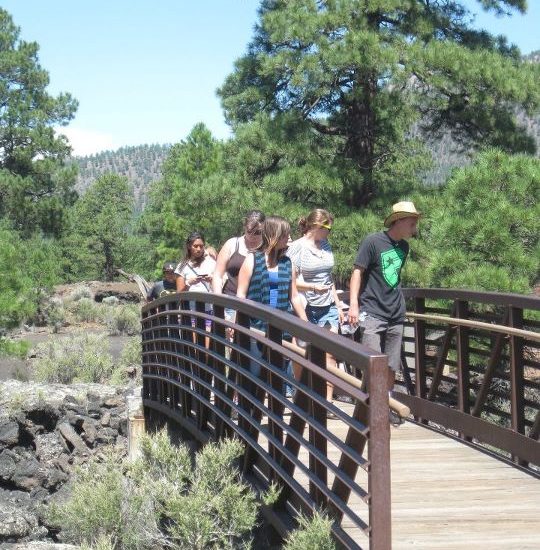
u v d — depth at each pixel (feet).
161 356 34.99
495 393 25.30
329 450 23.66
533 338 21.21
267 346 19.74
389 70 66.80
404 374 30.42
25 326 124.16
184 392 29.89
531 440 21.56
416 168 80.74
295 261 27.09
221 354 24.77
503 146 71.67
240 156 70.03
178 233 157.99
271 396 19.76
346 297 33.99
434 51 67.72
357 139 77.61
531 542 16.25
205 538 19.21
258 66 75.72
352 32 66.59
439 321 26.81
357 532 17.22
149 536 21.30
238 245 26.50
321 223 27.02
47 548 21.53
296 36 67.87
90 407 43.24
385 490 13.62
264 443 23.56
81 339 79.77
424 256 60.08
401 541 16.37
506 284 42.88
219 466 20.77
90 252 280.31
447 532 16.89
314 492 17.06
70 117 163.63
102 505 22.02
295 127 71.56
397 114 73.36
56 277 120.98
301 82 67.62
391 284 24.76
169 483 21.74
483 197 46.47
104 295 177.17
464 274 43.34
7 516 28.71
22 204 152.05
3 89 154.92
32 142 155.33
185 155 164.35
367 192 74.23
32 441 41.14
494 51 72.28
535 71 71.77
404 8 70.44
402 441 25.61
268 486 20.17
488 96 68.64
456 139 77.41
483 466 22.33
